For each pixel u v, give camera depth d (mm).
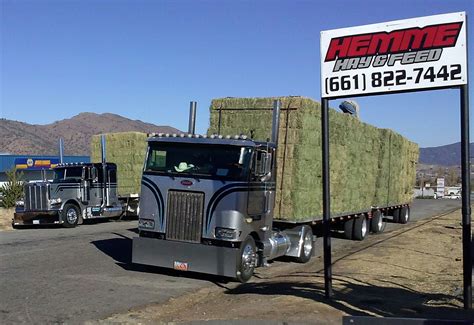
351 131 15578
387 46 7125
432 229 21172
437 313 6746
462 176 6633
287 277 10148
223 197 9445
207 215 9516
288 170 11930
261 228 10266
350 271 10703
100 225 20953
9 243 14539
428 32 6879
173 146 10000
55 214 19203
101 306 7594
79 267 10750
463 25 6680
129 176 24094
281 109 12094
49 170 22156
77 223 20062
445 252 14352
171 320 6883
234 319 6605
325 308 7008
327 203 7566
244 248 9570
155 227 9875
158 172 9969
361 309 7000
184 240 9656
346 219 16328
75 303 7719
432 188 71625
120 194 23531
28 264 10984
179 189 9727
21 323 6613
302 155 11945
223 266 9250
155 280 9672
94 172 20766
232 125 12641
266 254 10508
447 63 6762
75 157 52188
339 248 15250
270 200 10570
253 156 9680
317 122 12586
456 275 10453
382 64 7152
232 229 9328
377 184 19125
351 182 15789
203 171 9680
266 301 7609
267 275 10719
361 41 7273
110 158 24766
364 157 17125
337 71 7430
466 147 6598
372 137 18094
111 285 9102
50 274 9922
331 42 7469
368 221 18016
